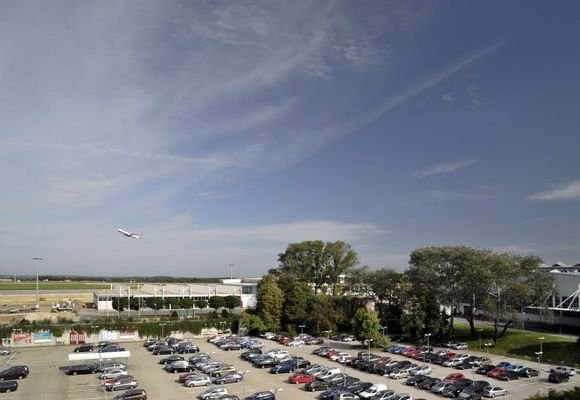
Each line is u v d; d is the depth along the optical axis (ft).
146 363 315.37
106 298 586.86
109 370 277.23
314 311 436.35
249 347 370.94
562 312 428.56
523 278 380.37
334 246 524.11
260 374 285.23
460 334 407.85
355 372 288.51
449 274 393.91
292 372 288.30
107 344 371.35
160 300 568.00
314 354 344.49
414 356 326.85
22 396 237.04
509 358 331.57
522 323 439.22
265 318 442.91
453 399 231.30
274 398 224.74
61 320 426.10
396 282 451.12
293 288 455.22
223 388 233.55
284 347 377.50
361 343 377.30
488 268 372.17
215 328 446.60
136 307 554.87
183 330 434.30
